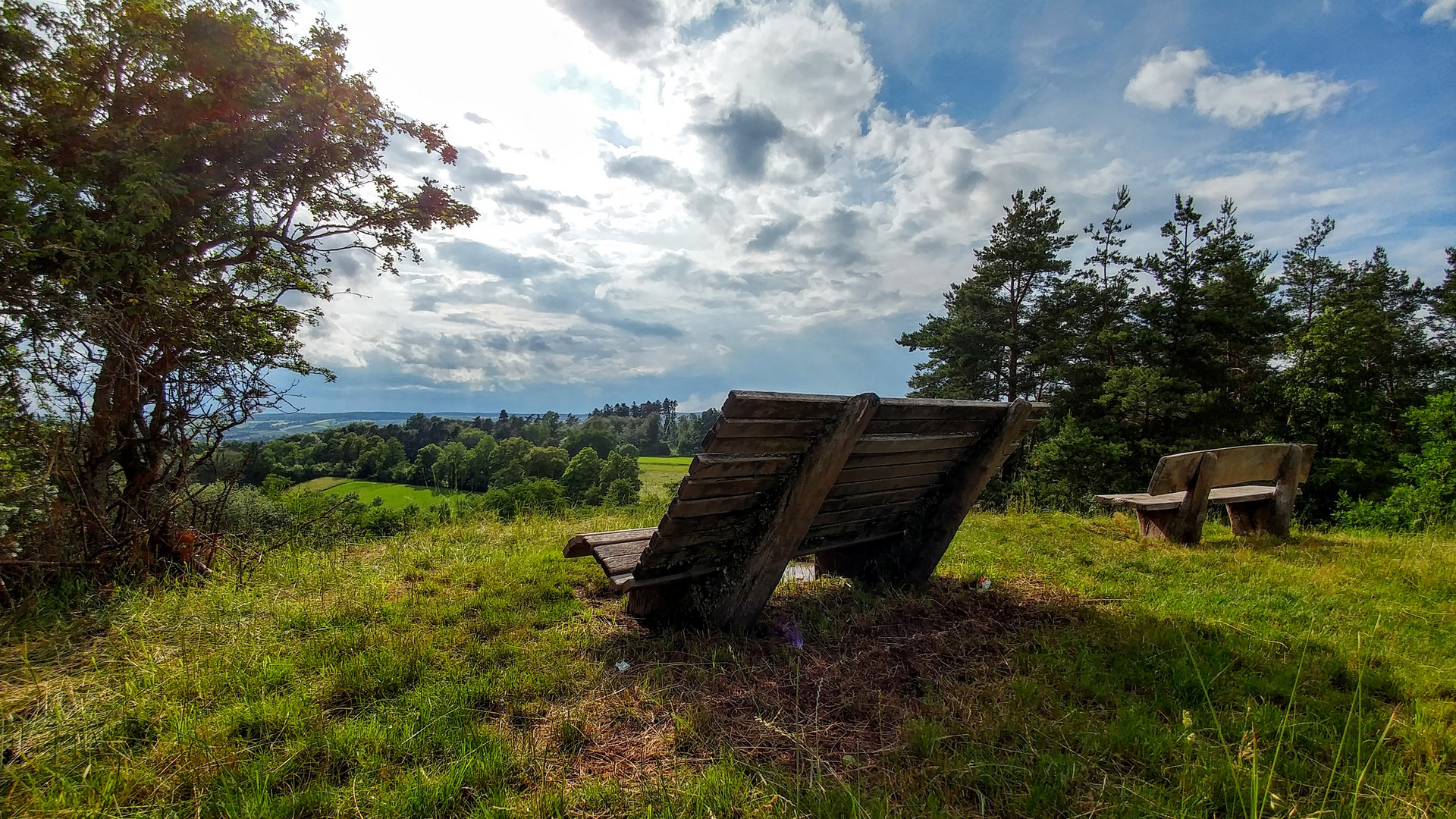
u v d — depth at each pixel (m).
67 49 4.98
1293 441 21.47
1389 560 5.06
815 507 2.98
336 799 1.77
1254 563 5.02
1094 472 20.70
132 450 4.27
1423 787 1.92
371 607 3.43
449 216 8.46
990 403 3.54
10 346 3.67
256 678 2.48
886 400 2.79
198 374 4.48
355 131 6.93
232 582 3.84
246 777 1.85
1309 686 2.64
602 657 2.89
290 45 6.60
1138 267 25.33
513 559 4.57
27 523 3.66
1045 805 1.83
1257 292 23.86
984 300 26.09
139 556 3.99
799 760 2.06
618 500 9.99
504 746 2.07
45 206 4.02
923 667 2.83
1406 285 29.89
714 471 2.52
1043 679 2.69
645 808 1.78
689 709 2.36
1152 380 20.92
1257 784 1.82
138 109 5.32
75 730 2.08
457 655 2.82
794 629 3.31
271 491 7.85
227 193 5.70
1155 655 2.95
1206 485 5.81
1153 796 1.87
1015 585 4.35
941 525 3.93
